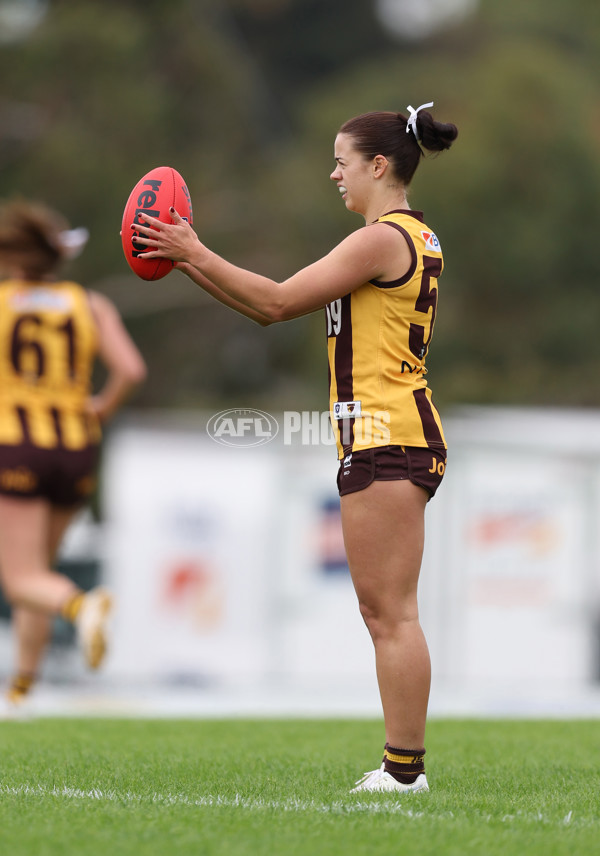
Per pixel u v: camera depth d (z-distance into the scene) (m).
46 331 26.03
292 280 14.95
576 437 51.19
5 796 14.51
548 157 107.25
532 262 105.06
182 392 100.75
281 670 50.44
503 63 111.12
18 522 25.45
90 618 24.44
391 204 15.85
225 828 12.42
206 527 51.00
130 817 12.98
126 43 92.94
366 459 15.00
